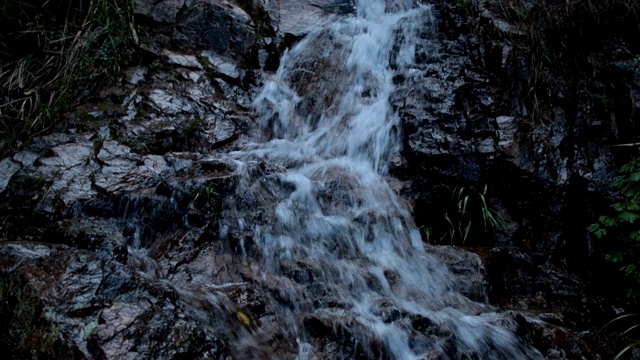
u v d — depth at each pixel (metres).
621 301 3.75
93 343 1.86
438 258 3.54
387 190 4.14
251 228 3.30
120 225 3.22
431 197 4.25
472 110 4.58
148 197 3.28
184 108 4.72
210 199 3.31
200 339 2.08
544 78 4.74
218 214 3.30
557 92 4.69
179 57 5.16
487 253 3.72
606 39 4.88
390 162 4.40
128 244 3.10
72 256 2.18
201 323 2.25
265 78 5.41
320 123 5.11
